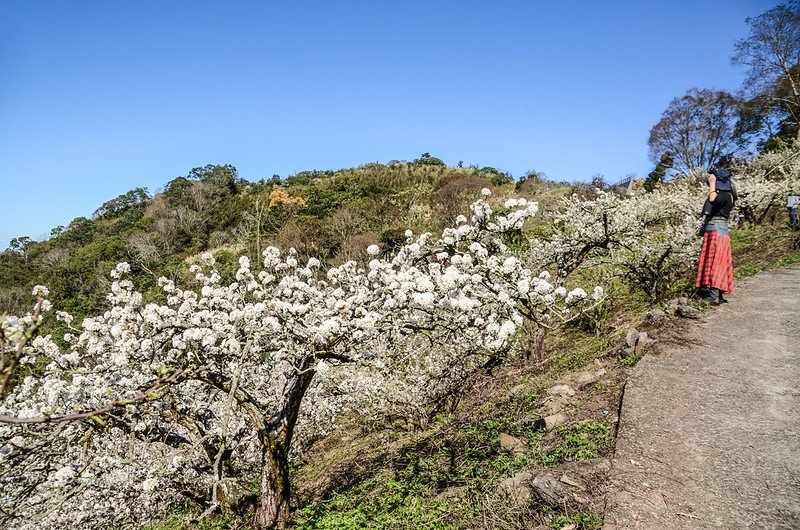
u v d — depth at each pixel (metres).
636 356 5.14
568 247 6.33
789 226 10.05
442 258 5.11
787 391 3.86
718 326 5.49
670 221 10.17
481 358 6.34
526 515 3.04
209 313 4.60
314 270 5.61
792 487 2.73
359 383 7.73
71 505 6.54
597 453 3.48
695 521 2.59
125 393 4.81
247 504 6.50
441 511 3.58
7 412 4.77
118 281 4.61
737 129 30.33
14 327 2.63
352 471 6.41
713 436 3.37
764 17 25.41
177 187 51.69
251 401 5.38
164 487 6.38
